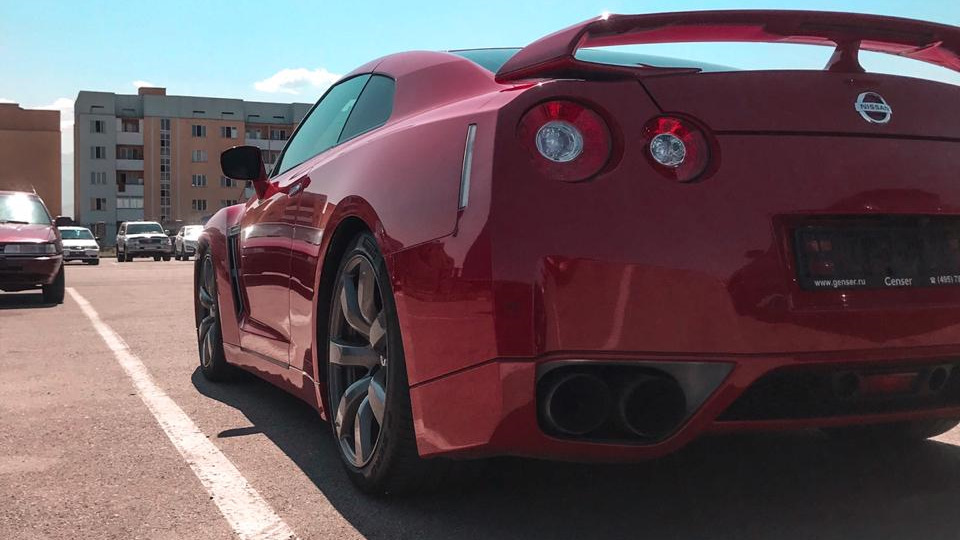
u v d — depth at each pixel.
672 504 2.32
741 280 1.81
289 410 3.66
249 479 2.62
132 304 9.51
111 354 5.38
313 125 3.66
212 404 3.79
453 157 2.00
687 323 1.79
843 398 1.94
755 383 1.83
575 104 1.85
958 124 2.10
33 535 2.15
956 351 1.97
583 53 2.72
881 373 1.93
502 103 1.93
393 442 2.19
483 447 1.88
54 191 91.00
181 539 2.12
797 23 2.00
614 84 1.88
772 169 1.88
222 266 4.00
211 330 4.25
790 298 1.84
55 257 9.49
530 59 2.00
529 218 1.79
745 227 1.83
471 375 1.86
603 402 1.82
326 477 2.63
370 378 2.44
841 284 1.89
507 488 2.45
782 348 1.82
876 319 1.89
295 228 2.94
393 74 2.88
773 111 1.93
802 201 1.88
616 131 1.84
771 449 2.87
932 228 2.03
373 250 2.30
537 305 1.77
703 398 1.80
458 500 2.36
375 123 2.80
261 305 3.37
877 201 1.94
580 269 1.77
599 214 1.79
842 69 2.04
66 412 3.62
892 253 1.97
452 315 1.90
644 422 1.85
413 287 2.03
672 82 1.90
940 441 2.96
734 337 1.80
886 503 2.32
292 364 3.00
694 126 1.88
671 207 1.81
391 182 2.22
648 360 1.78
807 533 2.10
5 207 10.07
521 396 1.79
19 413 3.60
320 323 2.69
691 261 1.79
